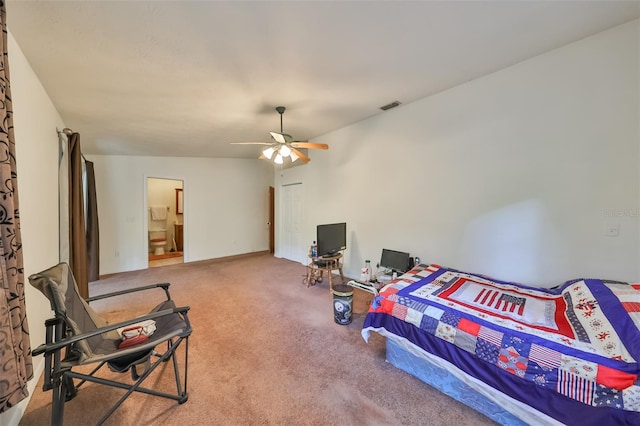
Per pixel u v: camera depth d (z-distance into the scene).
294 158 3.50
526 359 1.39
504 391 1.43
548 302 1.88
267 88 2.56
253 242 6.69
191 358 2.15
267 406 1.64
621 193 1.94
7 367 1.10
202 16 1.55
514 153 2.42
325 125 3.96
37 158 2.09
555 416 1.27
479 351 1.54
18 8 1.41
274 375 1.93
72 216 2.98
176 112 3.03
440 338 1.71
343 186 4.17
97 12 1.48
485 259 2.64
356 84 2.60
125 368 1.57
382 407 1.63
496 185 2.54
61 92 2.39
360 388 1.80
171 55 1.94
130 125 3.36
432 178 3.02
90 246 4.28
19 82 1.77
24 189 1.82
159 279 4.37
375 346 2.32
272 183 7.02
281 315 2.95
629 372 1.15
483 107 2.57
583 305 1.61
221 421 1.53
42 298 2.08
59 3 1.39
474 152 2.67
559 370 1.29
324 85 2.56
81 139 3.79
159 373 1.96
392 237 3.48
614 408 1.14
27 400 1.67
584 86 2.05
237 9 1.51
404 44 1.96
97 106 2.73
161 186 7.16
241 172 6.41
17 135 1.73
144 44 1.79
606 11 1.71
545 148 2.25
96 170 4.67
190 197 5.68
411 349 1.87
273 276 4.52
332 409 1.62
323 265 3.76
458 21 1.72
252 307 3.18
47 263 2.32
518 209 2.42
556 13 1.70
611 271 2.00
